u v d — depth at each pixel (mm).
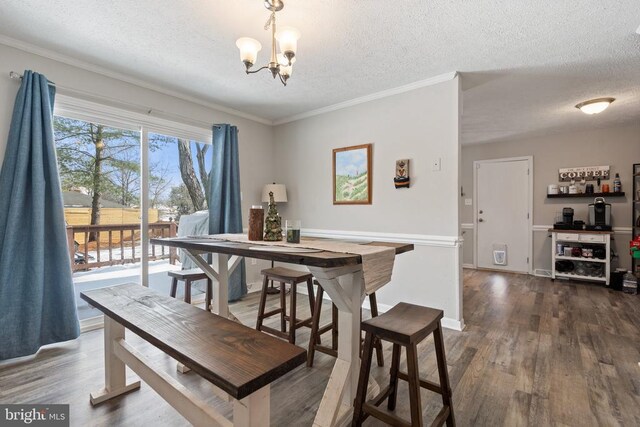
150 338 1207
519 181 5246
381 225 3268
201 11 1908
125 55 2465
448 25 2025
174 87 3111
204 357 1028
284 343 1138
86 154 2738
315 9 1863
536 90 3123
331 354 2025
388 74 2797
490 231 5512
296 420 1555
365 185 3373
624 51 2350
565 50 2340
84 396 1725
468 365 2096
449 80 2791
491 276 4992
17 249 2146
